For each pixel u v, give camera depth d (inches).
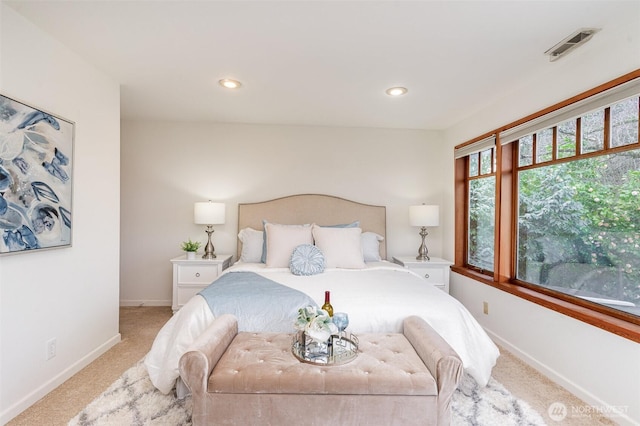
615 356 66.9
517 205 108.2
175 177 145.9
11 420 64.7
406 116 133.4
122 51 81.7
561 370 80.6
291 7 63.6
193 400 54.4
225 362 59.0
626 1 60.1
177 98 114.8
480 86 101.3
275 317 76.4
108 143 96.3
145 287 145.0
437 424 54.4
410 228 152.9
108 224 96.5
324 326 60.1
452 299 83.3
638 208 68.4
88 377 81.6
